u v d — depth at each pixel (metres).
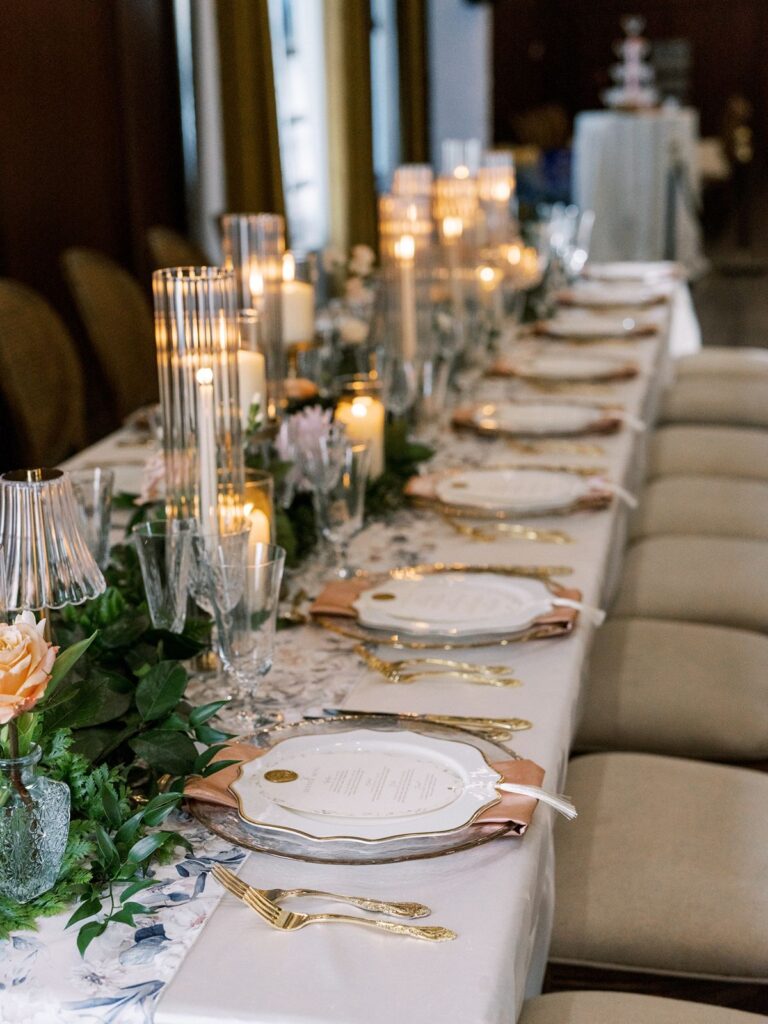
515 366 3.39
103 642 1.42
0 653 0.99
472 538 2.09
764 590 2.63
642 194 9.45
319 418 1.81
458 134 9.85
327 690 1.53
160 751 1.23
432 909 1.09
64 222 4.44
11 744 1.05
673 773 1.84
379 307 2.89
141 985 1.00
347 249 7.03
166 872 1.15
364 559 1.99
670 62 11.62
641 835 1.69
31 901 1.10
